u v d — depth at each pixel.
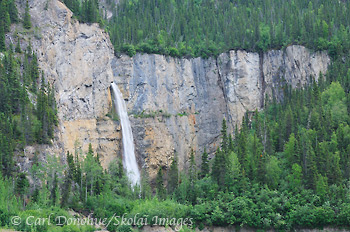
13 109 158.00
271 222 158.50
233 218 158.75
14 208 139.38
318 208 156.75
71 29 184.00
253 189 165.12
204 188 170.00
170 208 158.00
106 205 156.12
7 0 179.00
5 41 171.25
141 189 176.25
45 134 157.75
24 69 165.50
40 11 180.62
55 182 151.12
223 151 172.50
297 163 170.00
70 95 178.75
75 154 169.62
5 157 146.25
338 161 166.38
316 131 177.25
